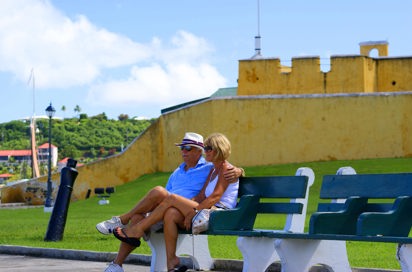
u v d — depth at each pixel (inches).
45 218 1208.8
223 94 2423.7
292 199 403.2
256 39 2174.0
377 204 365.7
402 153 1722.4
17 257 583.5
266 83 1920.5
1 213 1523.1
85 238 693.3
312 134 1780.3
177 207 390.3
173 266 389.4
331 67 1883.6
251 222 402.0
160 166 1989.4
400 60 1916.8
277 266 453.7
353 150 1753.2
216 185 397.4
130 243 397.7
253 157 1817.2
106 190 1770.4
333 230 360.5
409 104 1715.1
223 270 473.4
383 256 523.8
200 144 415.8
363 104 1747.0
